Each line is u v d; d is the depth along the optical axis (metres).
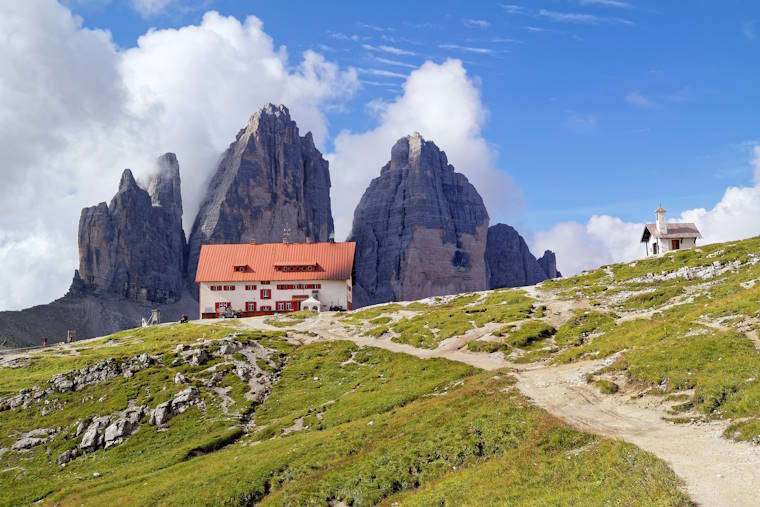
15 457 61.47
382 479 38.50
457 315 89.81
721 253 92.12
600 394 42.62
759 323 46.16
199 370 76.44
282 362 81.06
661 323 55.75
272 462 46.00
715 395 36.09
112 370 77.31
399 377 65.50
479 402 45.59
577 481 30.09
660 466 28.31
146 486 48.62
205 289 150.50
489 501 30.75
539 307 85.75
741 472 26.66
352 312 117.69
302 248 159.00
